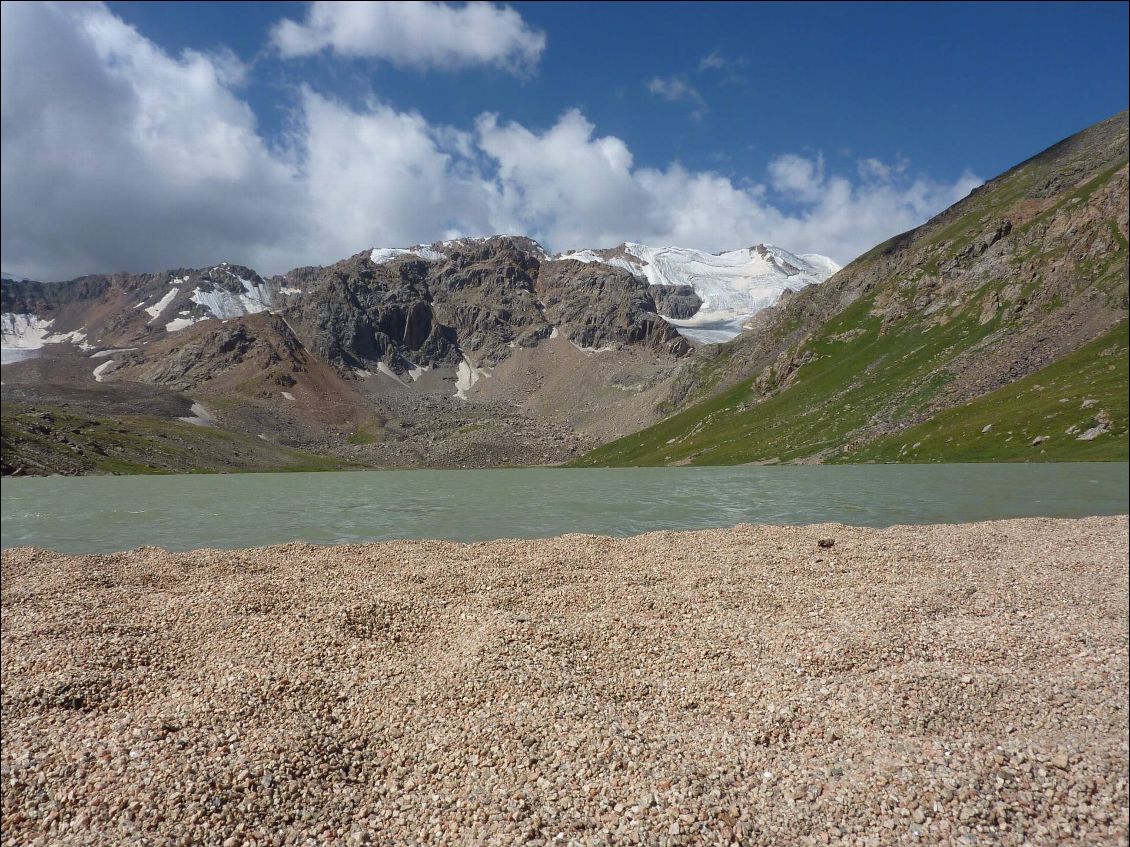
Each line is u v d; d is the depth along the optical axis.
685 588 24.61
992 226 180.50
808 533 37.50
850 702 14.52
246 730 13.39
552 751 12.41
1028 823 10.46
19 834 10.39
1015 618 20.69
